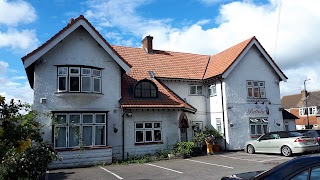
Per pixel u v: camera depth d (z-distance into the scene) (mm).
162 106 18625
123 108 17766
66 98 16266
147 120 18859
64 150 15352
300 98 56812
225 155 18391
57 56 16469
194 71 23922
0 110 7098
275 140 17562
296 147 16344
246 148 19594
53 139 15711
